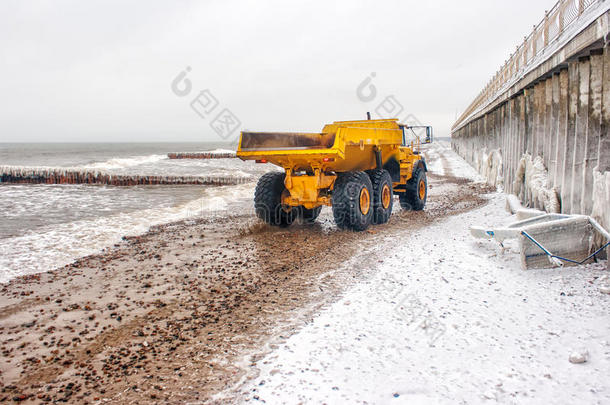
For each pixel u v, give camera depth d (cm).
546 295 445
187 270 608
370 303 447
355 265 597
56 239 846
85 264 655
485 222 861
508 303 432
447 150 6712
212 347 362
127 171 3144
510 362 316
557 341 343
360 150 841
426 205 1241
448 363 320
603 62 565
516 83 1153
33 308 470
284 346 356
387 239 761
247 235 841
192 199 1586
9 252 741
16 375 326
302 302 463
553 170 815
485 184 1767
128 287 538
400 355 335
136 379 314
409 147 1134
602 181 539
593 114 602
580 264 531
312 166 808
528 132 1096
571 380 285
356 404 270
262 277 561
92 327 415
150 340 381
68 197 1692
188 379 311
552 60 763
